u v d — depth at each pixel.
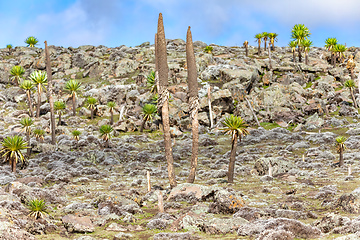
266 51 132.88
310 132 68.06
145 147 63.62
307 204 22.77
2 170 40.81
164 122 29.67
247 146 60.84
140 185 35.66
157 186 32.38
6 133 67.19
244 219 17.36
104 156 53.66
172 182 29.45
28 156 52.66
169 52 124.75
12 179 35.69
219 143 64.94
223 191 21.39
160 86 29.66
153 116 76.31
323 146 55.06
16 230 14.50
